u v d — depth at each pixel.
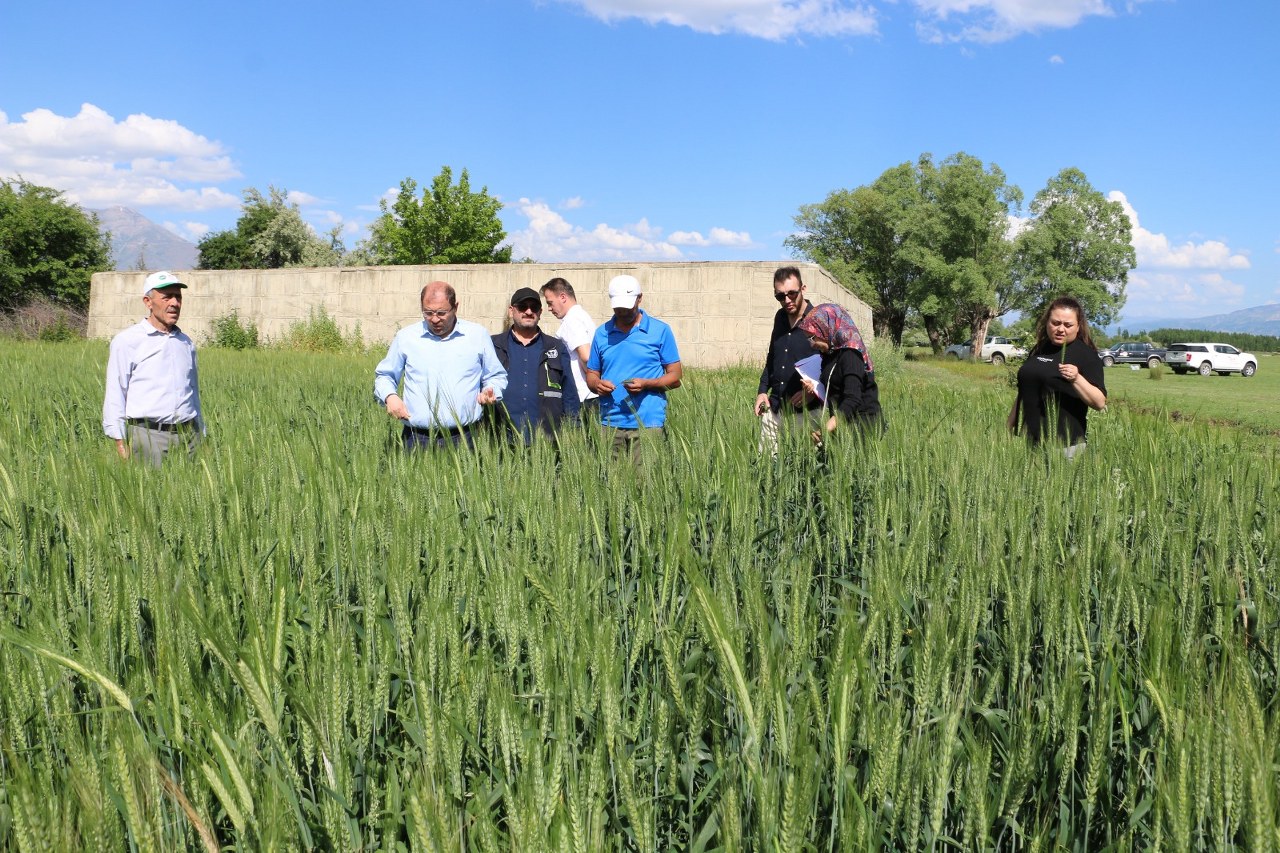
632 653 2.73
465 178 57.81
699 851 2.20
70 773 1.90
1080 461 5.12
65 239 52.00
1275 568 3.64
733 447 4.91
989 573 3.18
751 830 2.09
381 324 29.84
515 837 1.82
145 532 2.85
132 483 3.67
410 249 58.31
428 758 2.04
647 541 3.59
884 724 2.08
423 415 6.71
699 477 4.47
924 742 2.16
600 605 3.12
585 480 3.96
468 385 6.74
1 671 2.30
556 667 2.39
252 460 4.66
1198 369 61.06
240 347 29.89
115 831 1.73
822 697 2.47
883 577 2.93
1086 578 3.20
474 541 3.44
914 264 76.69
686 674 2.53
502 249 60.19
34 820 1.66
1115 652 2.99
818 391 6.50
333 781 2.02
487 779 2.15
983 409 10.48
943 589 3.03
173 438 6.67
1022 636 2.79
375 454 5.20
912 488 4.38
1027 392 6.52
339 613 3.02
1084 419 6.51
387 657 2.44
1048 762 2.44
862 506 4.41
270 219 80.44
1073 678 2.37
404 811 2.13
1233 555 3.89
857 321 38.66
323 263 75.31
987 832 2.11
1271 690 2.89
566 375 7.36
